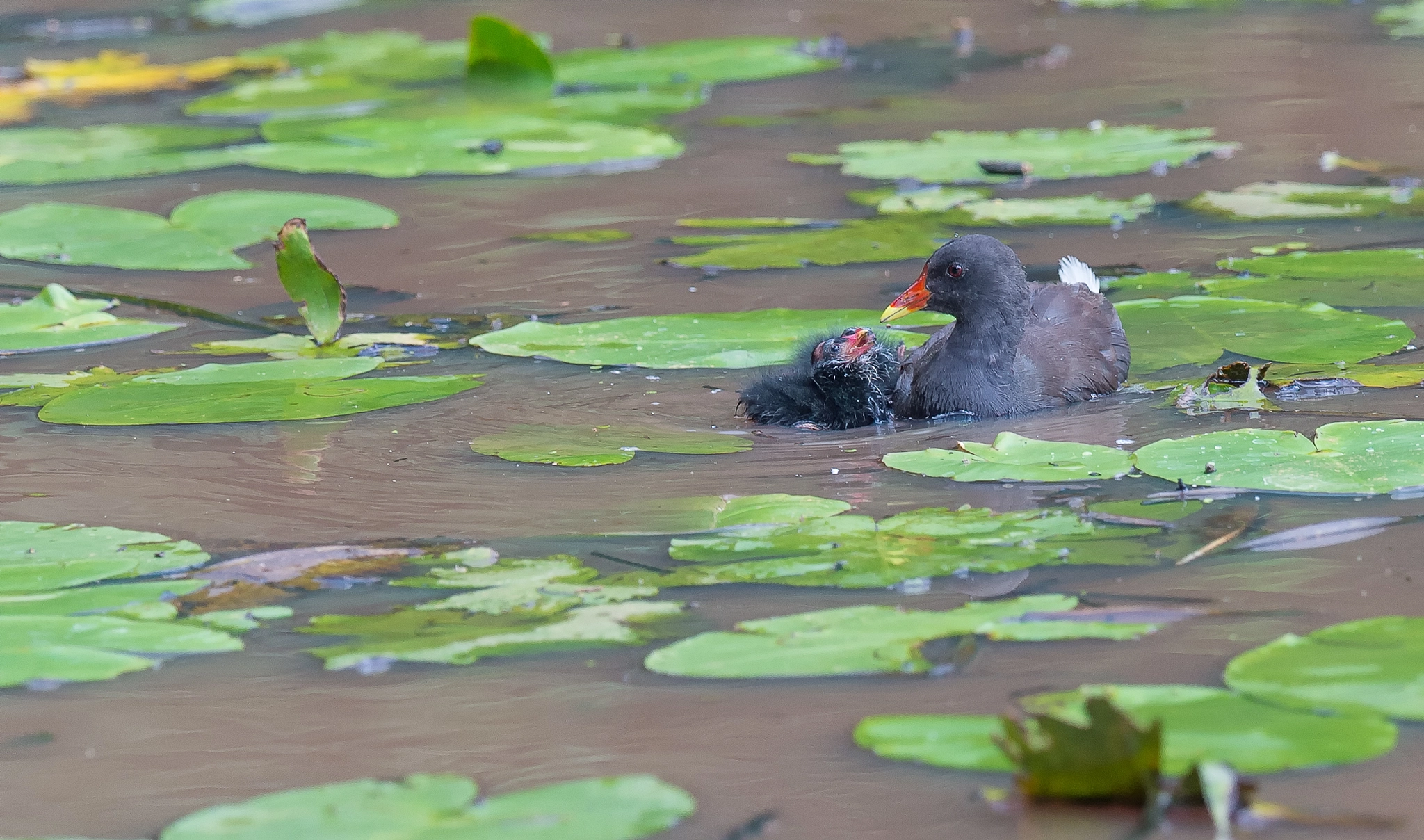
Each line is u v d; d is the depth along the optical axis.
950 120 22.16
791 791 6.67
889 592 8.34
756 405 11.98
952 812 6.47
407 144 20.84
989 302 12.15
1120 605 8.03
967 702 7.22
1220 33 27.66
